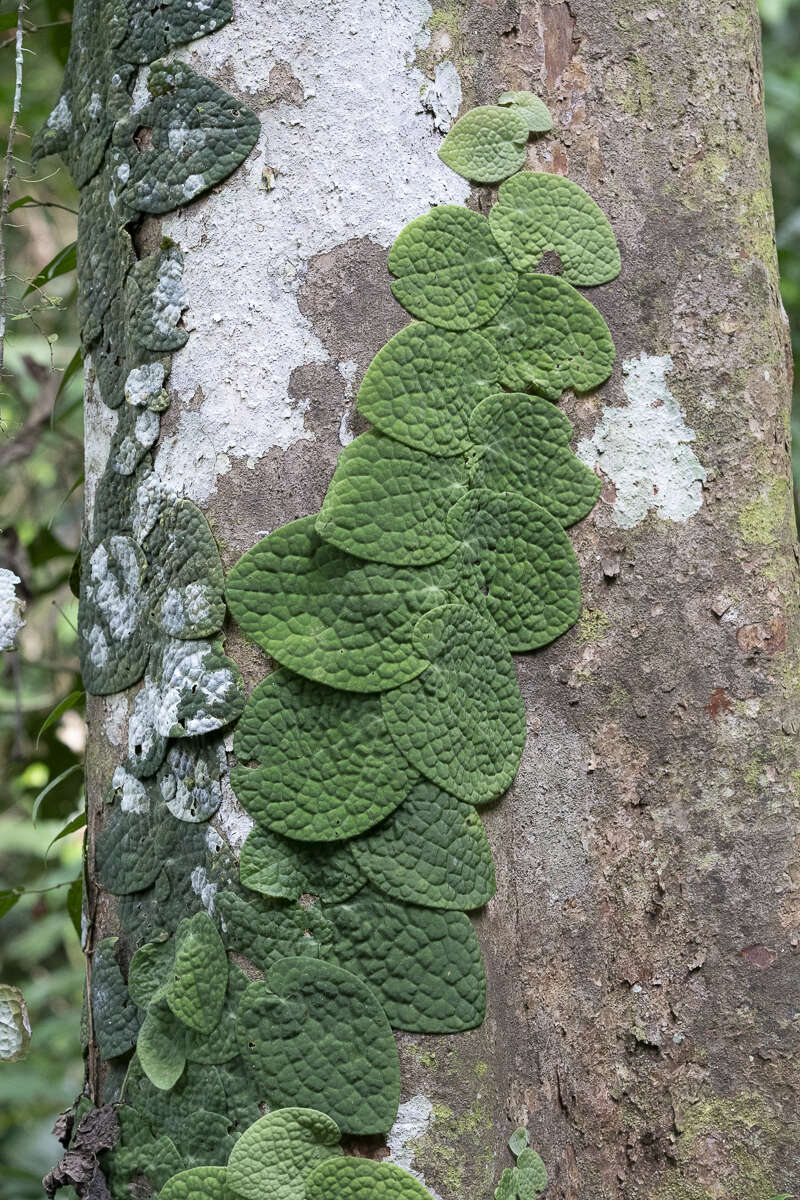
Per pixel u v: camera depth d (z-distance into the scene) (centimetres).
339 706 108
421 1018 107
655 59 117
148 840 112
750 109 119
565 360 113
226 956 108
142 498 112
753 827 114
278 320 110
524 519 112
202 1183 106
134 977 110
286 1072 106
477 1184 107
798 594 118
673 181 116
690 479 115
